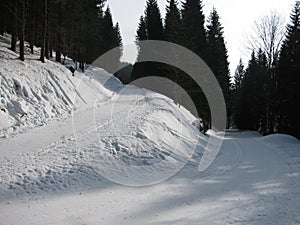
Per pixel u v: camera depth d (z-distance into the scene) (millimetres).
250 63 45062
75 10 26188
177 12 29750
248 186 8594
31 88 15469
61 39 26875
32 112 13859
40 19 24297
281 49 29703
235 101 54344
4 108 12586
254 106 42562
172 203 6906
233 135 31703
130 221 5816
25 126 12484
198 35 29625
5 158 8531
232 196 7598
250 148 17438
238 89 56969
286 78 28234
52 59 27328
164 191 7785
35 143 10125
